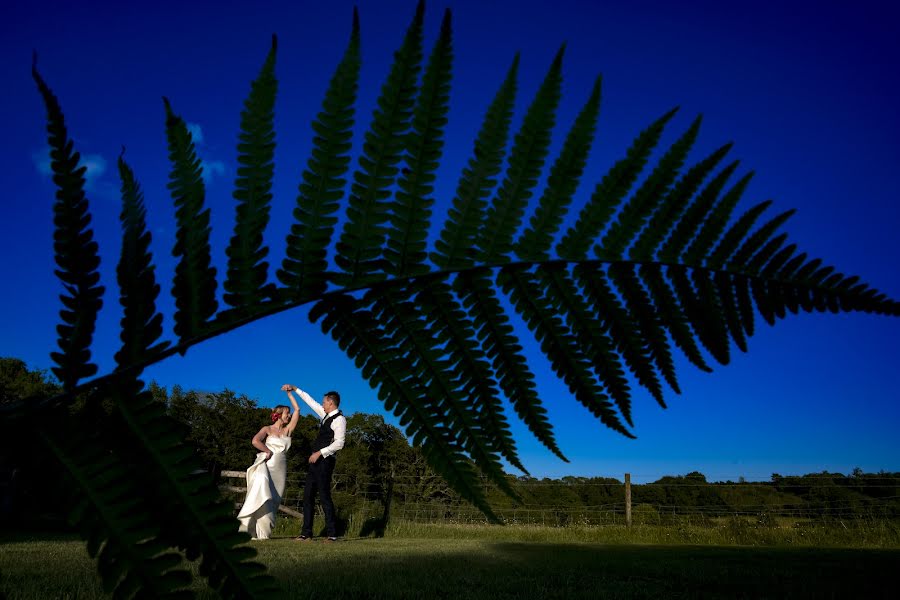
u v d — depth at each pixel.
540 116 1.00
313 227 0.88
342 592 3.36
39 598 2.73
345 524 10.72
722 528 10.24
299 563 4.86
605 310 1.01
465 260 0.96
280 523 10.28
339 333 0.91
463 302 0.96
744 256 1.03
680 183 1.04
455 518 12.23
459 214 0.97
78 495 0.71
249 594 0.76
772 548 8.13
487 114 1.00
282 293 0.85
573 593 3.72
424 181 0.93
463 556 5.96
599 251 1.01
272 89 0.88
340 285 0.89
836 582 4.36
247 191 0.85
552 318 1.00
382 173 0.92
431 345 0.95
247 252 0.83
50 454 0.71
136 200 0.83
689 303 1.03
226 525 0.77
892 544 9.01
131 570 0.71
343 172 0.90
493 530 10.71
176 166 0.84
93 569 3.74
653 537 9.98
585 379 1.02
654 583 4.23
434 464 0.96
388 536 10.34
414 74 0.93
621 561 5.73
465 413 0.97
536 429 0.99
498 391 0.98
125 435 0.75
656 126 1.04
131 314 0.77
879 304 1.01
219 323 0.81
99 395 0.74
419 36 0.93
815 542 9.34
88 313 0.75
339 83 0.92
